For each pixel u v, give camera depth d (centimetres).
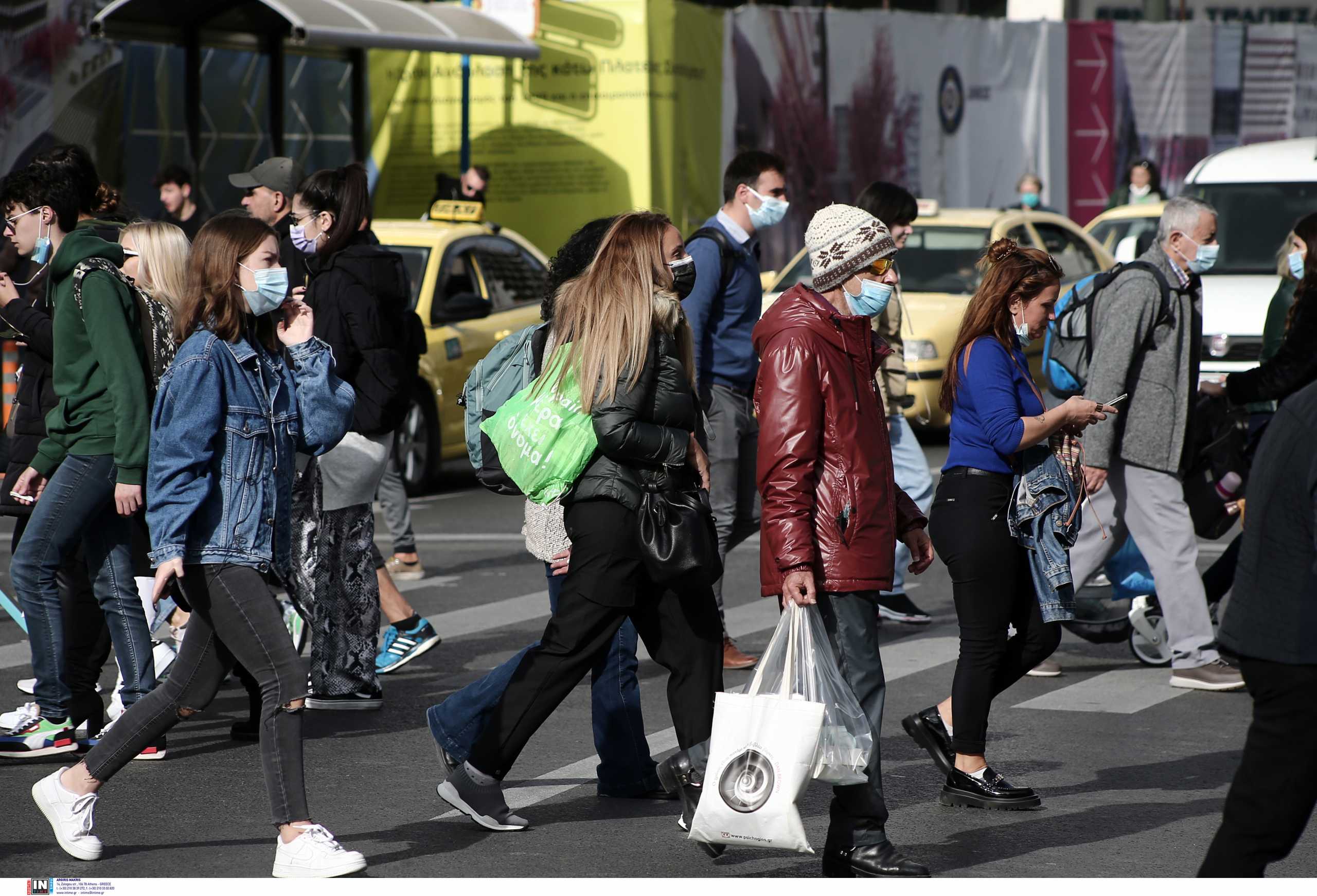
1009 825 1933
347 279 2408
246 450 1730
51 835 1883
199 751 2264
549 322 1888
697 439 1844
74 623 2216
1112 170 8388
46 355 2244
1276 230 5128
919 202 5834
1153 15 9438
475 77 6569
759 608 3234
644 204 6256
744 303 2656
